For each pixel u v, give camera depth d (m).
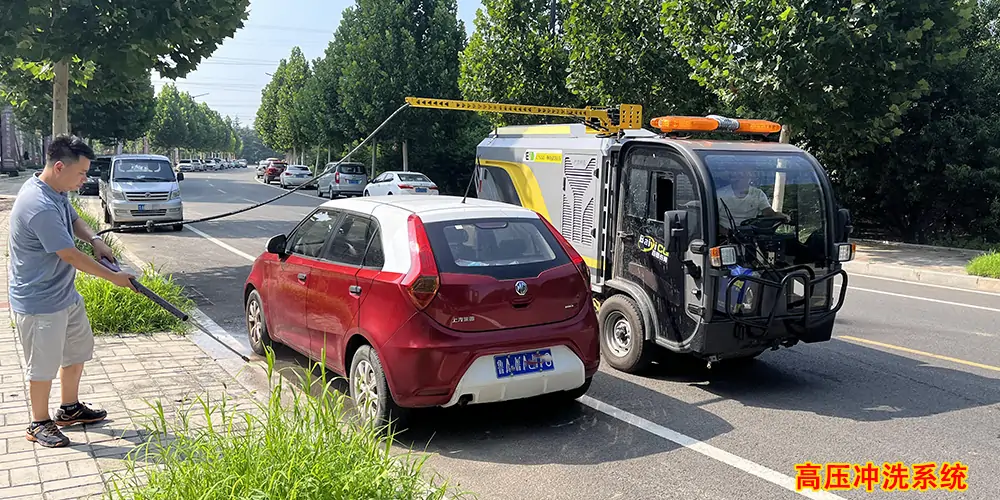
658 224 6.51
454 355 4.88
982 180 16.97
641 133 7.66
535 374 5.12
